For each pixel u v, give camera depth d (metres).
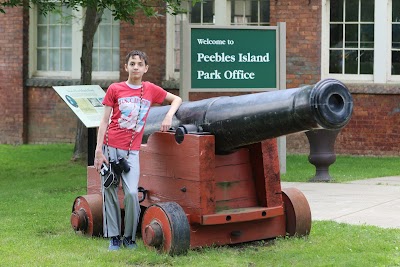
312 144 11.59
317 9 15.34
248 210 6.77
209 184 6.51
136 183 6.70
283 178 11.94
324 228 7.57
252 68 11.77
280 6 15.49
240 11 16.17
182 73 11.46
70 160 14.62
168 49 16.38
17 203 9.74
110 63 17.08
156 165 6.88
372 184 11.23
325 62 15.49
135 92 6.72
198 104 6.77
